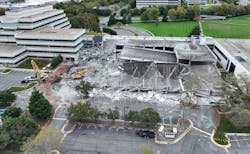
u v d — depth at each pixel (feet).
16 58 429.38
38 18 489.26
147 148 216.33
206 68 383.24
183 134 254.06
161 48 471.21
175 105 306.76
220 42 465.88
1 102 296.51
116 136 250.78
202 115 286.46
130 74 373.20
